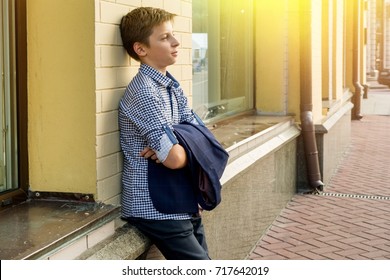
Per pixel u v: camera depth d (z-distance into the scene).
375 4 29.78
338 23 9.57
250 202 5.26
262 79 7.39
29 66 2.99
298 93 7.36
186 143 2.90
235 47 6.97
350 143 11.80
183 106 3.17
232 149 4.69
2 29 2.87
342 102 10.54
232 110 6.93
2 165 2.91
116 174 3.09
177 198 2.96
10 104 2.95
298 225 6.14
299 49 7.28
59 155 2.99
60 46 2.93
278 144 6.06
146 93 2.90
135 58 3.08
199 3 6.00
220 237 4.44
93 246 2.76
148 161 2.99
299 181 7.58
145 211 2.97
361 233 5.90
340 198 7.30
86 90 2.91
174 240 2.98
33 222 2.69
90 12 2.87
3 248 2.36
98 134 2.93
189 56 4.00
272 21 7.27
